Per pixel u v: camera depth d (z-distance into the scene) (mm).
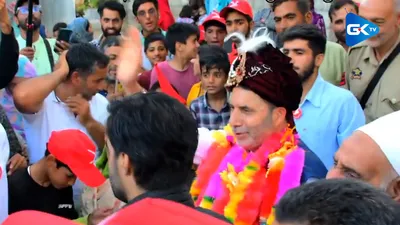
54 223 1001
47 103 3035
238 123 2109
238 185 2080
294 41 2859
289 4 3748
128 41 3100
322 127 2803
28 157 3043
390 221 862
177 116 1577
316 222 868
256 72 2047
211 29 5012
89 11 7809
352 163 1451
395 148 1423
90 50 3029
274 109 2078
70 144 2498
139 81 4348
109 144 1604
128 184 1579
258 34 2994
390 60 3291
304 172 2045
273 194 2027
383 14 3174
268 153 2078
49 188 2615
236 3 4648
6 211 2322
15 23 5348
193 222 1025
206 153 2336
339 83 3779
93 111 3244
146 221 1031
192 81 4457
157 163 1532
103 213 2598
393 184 1443
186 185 1606
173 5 8602
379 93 3309
